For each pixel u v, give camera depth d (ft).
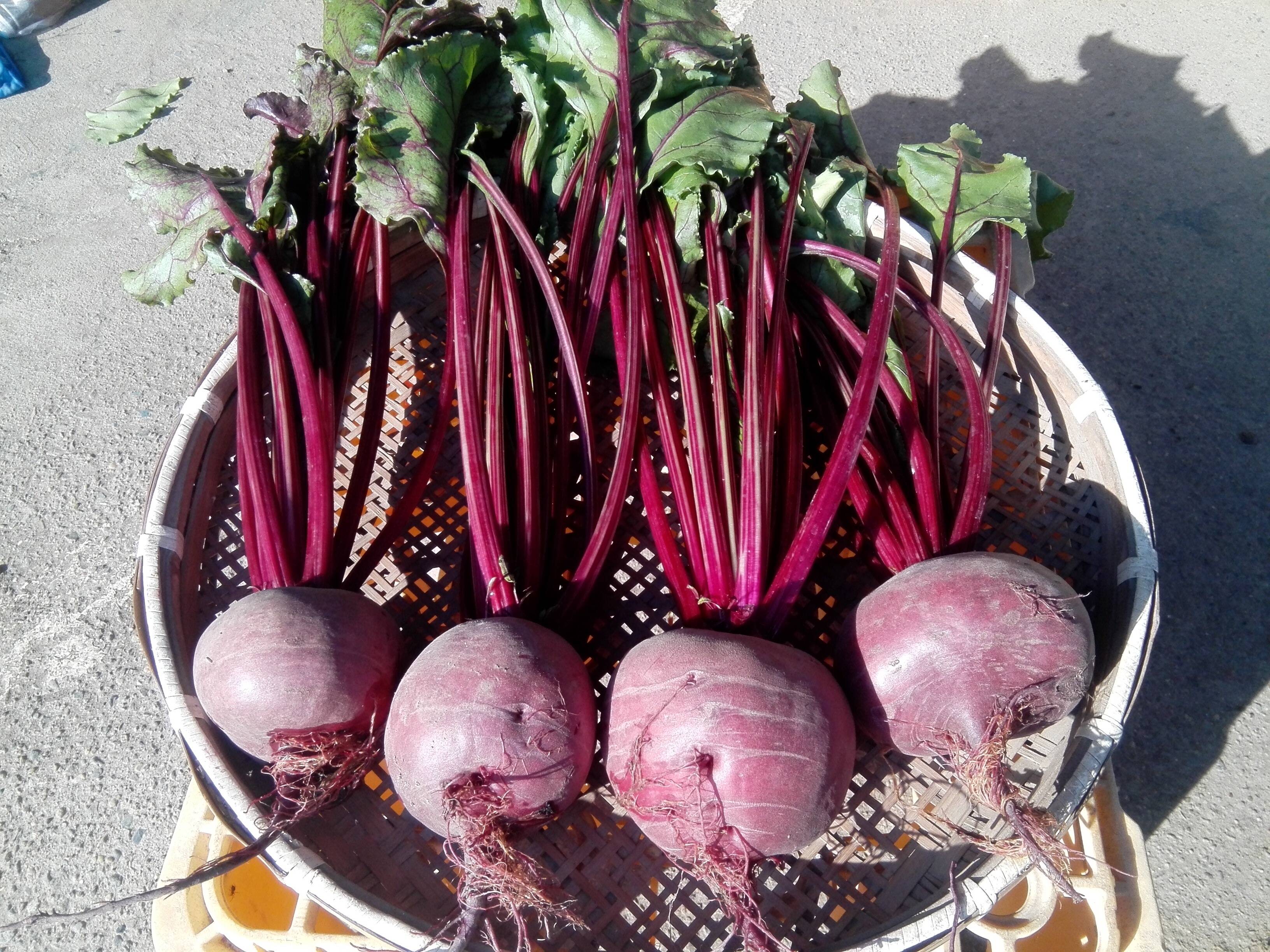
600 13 1.78
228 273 1.87
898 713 1.34
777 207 1.84
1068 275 2.66
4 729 2.29
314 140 1.94
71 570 2.52
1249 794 2.00
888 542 1.56
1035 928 1.50
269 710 1.33
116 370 2.87
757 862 1.30
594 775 1.48
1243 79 2.98
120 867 2.12
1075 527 1.66
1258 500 2.29
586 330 1.69
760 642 1.32
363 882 1.45
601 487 1.80
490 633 1.31
